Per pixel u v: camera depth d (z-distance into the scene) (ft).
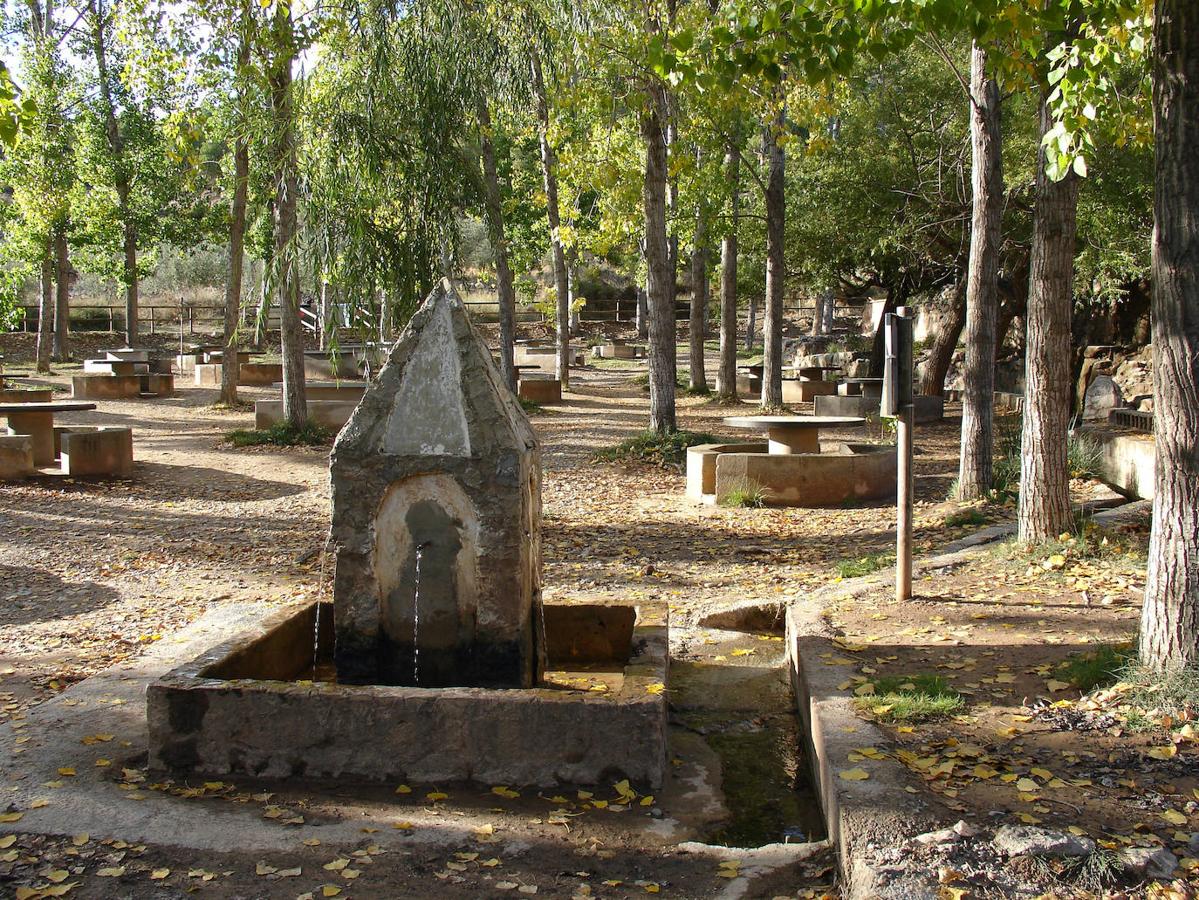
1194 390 16.53
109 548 35.88
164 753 16.11
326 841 14.01
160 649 23.22
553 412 80.59
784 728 19.98
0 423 63.36
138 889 12.67
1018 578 26.50
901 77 77.97
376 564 18.30
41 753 16.94
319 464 55.42
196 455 57.52
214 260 171.94
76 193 94.22
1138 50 20.08
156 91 60.59
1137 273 65.72
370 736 15.90
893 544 34.42
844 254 86.94
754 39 20.86
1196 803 13.35
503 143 113.29
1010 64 24.20
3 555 34.65
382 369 18.60
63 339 119.65
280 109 51.78
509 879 13.15
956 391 87.71
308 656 20.70
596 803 15.34
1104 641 20.39
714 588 30.27
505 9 51.21
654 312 58.29
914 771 14.58
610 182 66.95
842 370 103.86
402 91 47.80
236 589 30.25
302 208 48.96
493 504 17.97
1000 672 19.02
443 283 19.08
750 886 12.96
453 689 16.20
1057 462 28.78
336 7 48.70
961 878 11.69
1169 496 16.88
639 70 51.57
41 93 82.02
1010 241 68.13
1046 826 12.80
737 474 43.55
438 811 15.02
